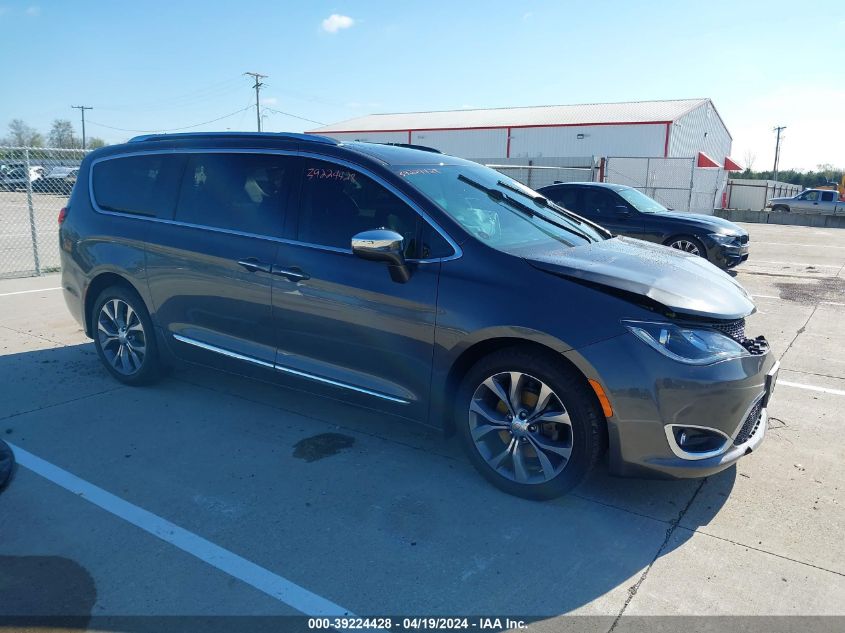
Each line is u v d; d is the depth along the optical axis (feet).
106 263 16.25
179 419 14.87
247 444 13.65
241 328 14.26
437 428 12.22
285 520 10.85
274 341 13.80
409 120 153.89
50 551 9.93
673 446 10.48
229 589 9.14
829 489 12.14
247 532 10.50
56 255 41.81
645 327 10.38
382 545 10.20
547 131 125.80
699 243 36.70
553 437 11.25
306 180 13.50
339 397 13.20
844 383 18.20
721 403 10.41
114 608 8.73
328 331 12.89
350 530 10.59
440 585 9.30
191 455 13.14
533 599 9.05
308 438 13.98
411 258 12.02
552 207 15.66
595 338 10.42
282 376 13.82
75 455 13.07
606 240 14.57
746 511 11.35
